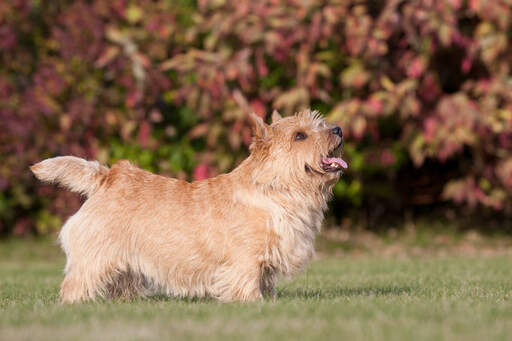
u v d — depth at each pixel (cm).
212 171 1524
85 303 652
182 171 1616
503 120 1484
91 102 1516
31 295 787
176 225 669
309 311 565
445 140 1429
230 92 1468
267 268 672
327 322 505
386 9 1409
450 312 548
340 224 1808
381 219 1817
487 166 1576
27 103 1531
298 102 1462
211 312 562
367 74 1438
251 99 1519
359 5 1489
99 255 663
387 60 1516
